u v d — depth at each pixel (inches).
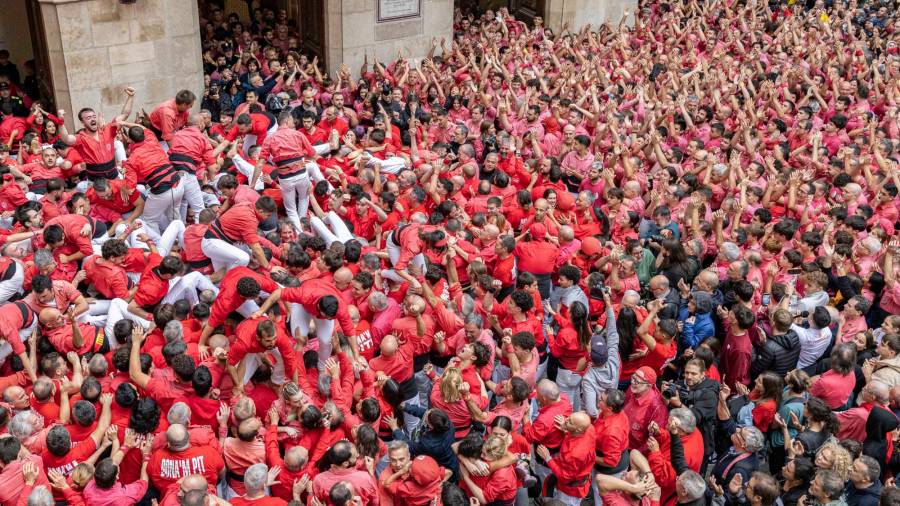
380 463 304.7
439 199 459.8
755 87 685.9
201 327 329.4
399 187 458.3
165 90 627.5
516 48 716.7
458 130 557.0
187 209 444.5
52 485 252.2
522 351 314.5
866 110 618.8
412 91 655.1
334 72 724.0
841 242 403.9
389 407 313.1
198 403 284.5
